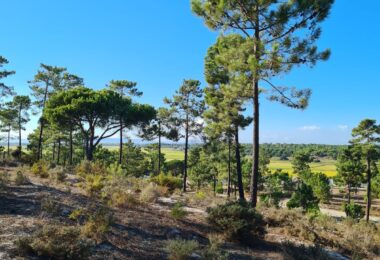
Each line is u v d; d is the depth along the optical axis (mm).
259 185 62656
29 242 5695
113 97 33625
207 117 27734
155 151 68750
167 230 9227
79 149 54812
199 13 15336
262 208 14289
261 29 15148
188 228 9875
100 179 14992
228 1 14258
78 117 31562
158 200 14023
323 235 11133
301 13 14133
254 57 13805
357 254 9617
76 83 41750
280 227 11906
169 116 36312
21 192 9805
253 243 9656
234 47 15844
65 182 14094
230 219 9703
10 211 7754
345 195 68062
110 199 11125
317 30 14414
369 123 40656
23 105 44906
